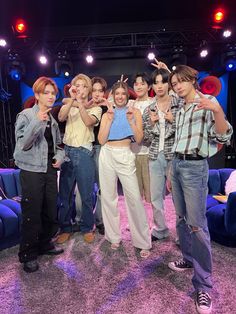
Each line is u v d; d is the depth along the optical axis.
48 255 2.71
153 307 1.97
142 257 2.63
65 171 2.90
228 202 2.59
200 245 1.92
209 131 1.84
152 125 2.69
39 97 2.36
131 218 2.66
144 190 3.08
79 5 5.69
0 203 3.05
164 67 2.79
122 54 5.98
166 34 5.64
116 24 5.69
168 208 3.97
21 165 2.34
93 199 3.21
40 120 2.20
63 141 2.87
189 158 1.87
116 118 2.57
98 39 5.80
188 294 2.10
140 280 2.28
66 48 5.81
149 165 2.76
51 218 2.62
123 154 2.55
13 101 6.49
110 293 2.13
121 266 2.49
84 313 1.93
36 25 5.84
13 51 5.79
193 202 1.88
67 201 2.96
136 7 5.61
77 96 2.70
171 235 3.08
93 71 6.11
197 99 1.76
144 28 5.62
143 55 5.93
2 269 2.49
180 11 5.53
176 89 1.91
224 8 5.30
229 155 6.10
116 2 5.62
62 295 2.12
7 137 6.36
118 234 2.81
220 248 2.76
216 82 5.35
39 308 1.98
